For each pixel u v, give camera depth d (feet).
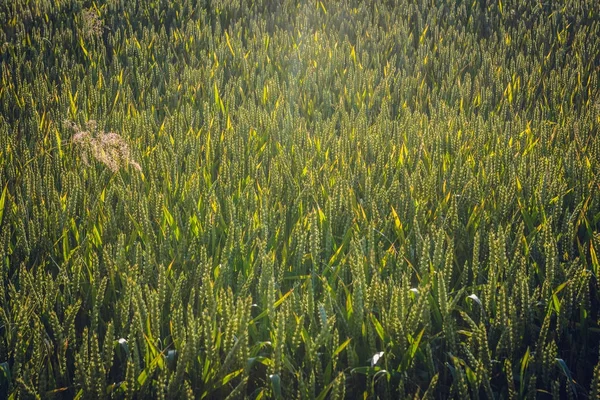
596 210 12.10
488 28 29.04
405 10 30.42
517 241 10.32
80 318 9.84
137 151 14.44
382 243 10.61
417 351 8.48
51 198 12.32
